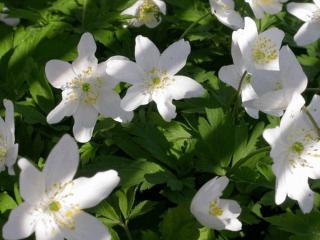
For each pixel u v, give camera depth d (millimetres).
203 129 229
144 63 229
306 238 208
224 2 280
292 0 341
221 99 259
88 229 181
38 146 231
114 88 249
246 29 245
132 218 211
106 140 234
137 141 228
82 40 226
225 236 210
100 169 218
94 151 229
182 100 260
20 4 317
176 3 306
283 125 188
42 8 304
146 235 199
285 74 195
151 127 233
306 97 278
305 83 195
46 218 178
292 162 198
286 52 195
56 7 301
